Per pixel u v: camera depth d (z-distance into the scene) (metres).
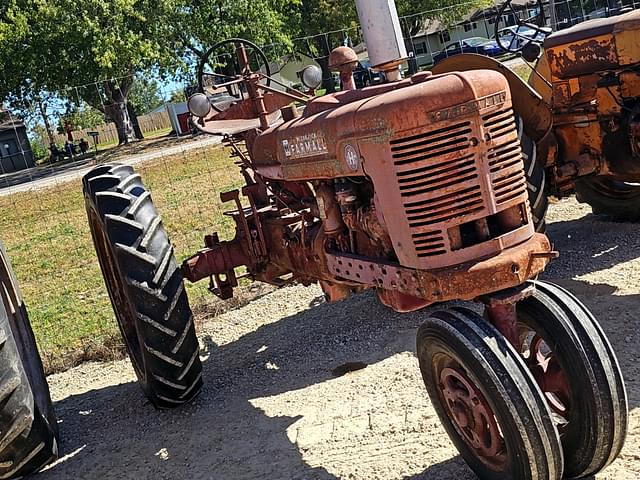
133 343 5.45
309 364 5.49
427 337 3.32
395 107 3.14
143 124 53.28
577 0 15.59
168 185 16.97
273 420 4.68
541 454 2.99
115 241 4.83
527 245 3.20
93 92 35.50
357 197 3.76
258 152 4.70
